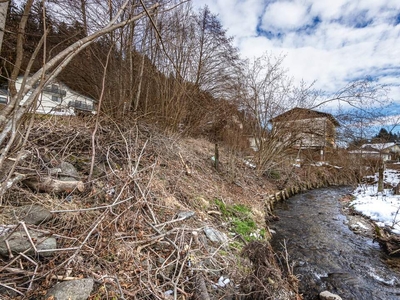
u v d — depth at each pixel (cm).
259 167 905
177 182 402
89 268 177
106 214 227
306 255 407
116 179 297
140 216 263
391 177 1082
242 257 271
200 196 429
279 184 929
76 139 348
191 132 830
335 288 310
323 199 883
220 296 209
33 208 209
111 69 500
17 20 283
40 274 154
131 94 506
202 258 243
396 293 304
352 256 408
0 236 167
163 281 200
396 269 366
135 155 355
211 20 1001
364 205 679
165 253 234
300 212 696
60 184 253
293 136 916
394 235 454
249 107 927
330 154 1274
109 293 164
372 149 1099
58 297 136
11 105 151
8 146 144
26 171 247
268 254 244
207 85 996
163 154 477
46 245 175
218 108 899
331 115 895
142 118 533
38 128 312
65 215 218
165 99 625
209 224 342
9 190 213
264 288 204
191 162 577
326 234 512
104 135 384
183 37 671
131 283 182
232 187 626
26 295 143
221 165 736
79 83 525
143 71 569
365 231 518
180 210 328
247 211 491
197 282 201
